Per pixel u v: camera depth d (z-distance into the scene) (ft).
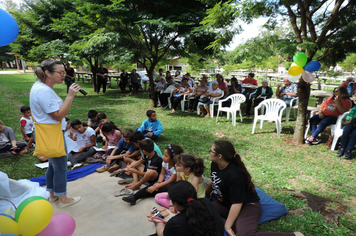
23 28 40.75
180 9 26.12
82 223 9.09
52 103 8.34
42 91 8.23
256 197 8.48
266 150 16.42
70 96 8.59
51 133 8.67
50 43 36.06
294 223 9.01
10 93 40.27
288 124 23.00
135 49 26.50
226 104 26.71
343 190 11.28
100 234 8.52
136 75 43.57
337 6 14.19
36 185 10.84
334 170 13.37
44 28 38.99
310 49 13.50
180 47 30.63
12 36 7.34
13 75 82.02
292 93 23.57
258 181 12.23
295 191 11.30
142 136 12.67
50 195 10.34
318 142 17.35
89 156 15.10
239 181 7.82
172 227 6.02
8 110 27.04
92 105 32.17
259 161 14.67
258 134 19.98
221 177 8.14
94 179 12.65
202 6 27.84
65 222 6.93
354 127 14.46
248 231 7.54
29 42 42.96
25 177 12.75
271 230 8.61
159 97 31.37
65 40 38.22
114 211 9.87
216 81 27.73
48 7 40.22
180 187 6.23
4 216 6.27
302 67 14.44
